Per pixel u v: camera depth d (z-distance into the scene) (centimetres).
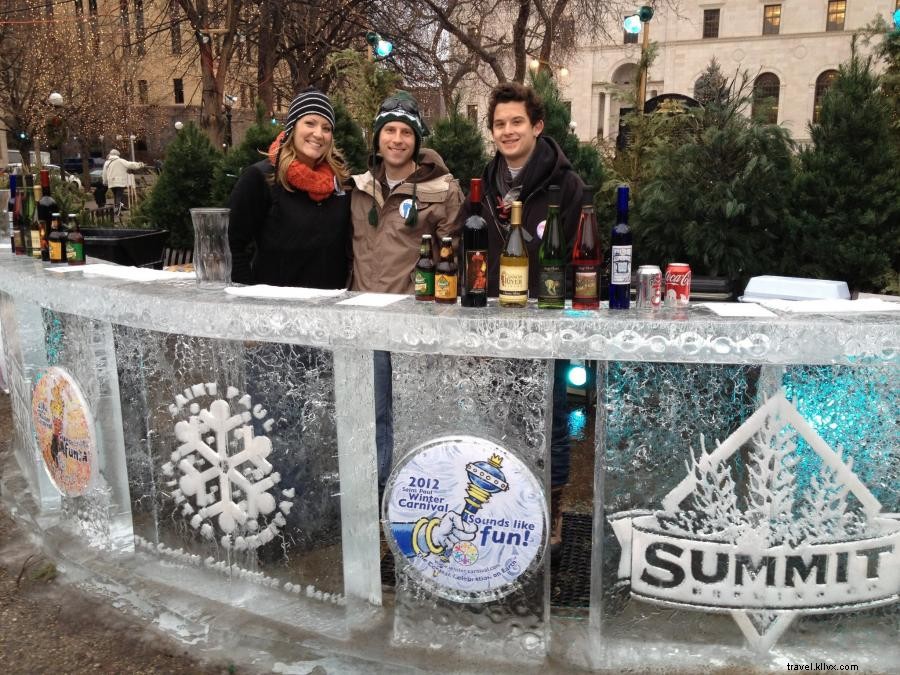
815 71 3164
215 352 208
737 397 169
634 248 402
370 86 576
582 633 195
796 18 3152
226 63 947
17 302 272
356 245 270
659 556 177
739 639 181
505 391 177
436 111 1341
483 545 184
